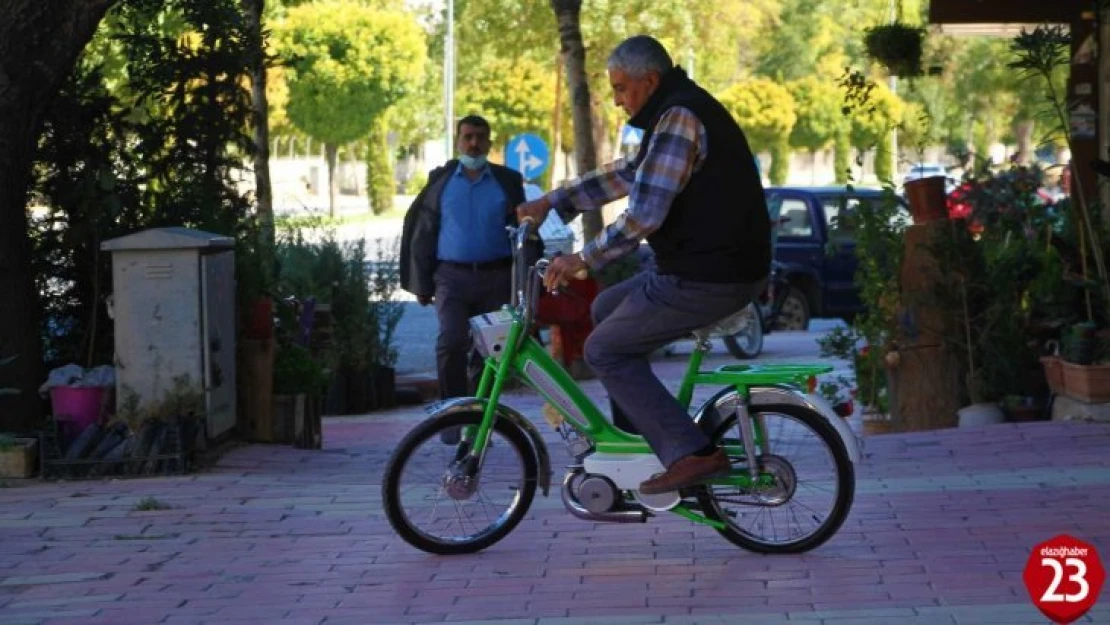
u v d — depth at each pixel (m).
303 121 52.78
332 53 52.16
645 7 36.81
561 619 5.82
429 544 6.85
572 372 15.30
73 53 9.31
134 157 10.51
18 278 9.48
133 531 7.52
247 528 7.55
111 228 9.97
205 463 9.30
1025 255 11.20
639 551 6.86
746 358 18.39
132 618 6.01
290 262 15.08
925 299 11.01
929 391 10.98
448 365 10.16
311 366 10.92
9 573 6.75
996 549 6.68
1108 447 8.99
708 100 6.23
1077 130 15.09
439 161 73.31
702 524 7.14
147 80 10.74
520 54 36.94
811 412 6.54
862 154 13.27
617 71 6.29
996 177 13.56
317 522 7.67
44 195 10.14
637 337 6.36
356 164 79.00
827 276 22.59
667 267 6.32
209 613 6.06
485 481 6.89
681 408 6.41
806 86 68.00
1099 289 10.78
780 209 22.81
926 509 7.52
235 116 10.88
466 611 5.99
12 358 9.12
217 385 9.45
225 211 10.65
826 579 6.28
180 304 9.23
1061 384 10.17
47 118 10.02
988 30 17.39
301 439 10.57
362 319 15.19
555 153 37.47
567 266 6.29
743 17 43.91
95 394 9.29
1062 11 15.94
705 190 6.21
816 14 69.25
